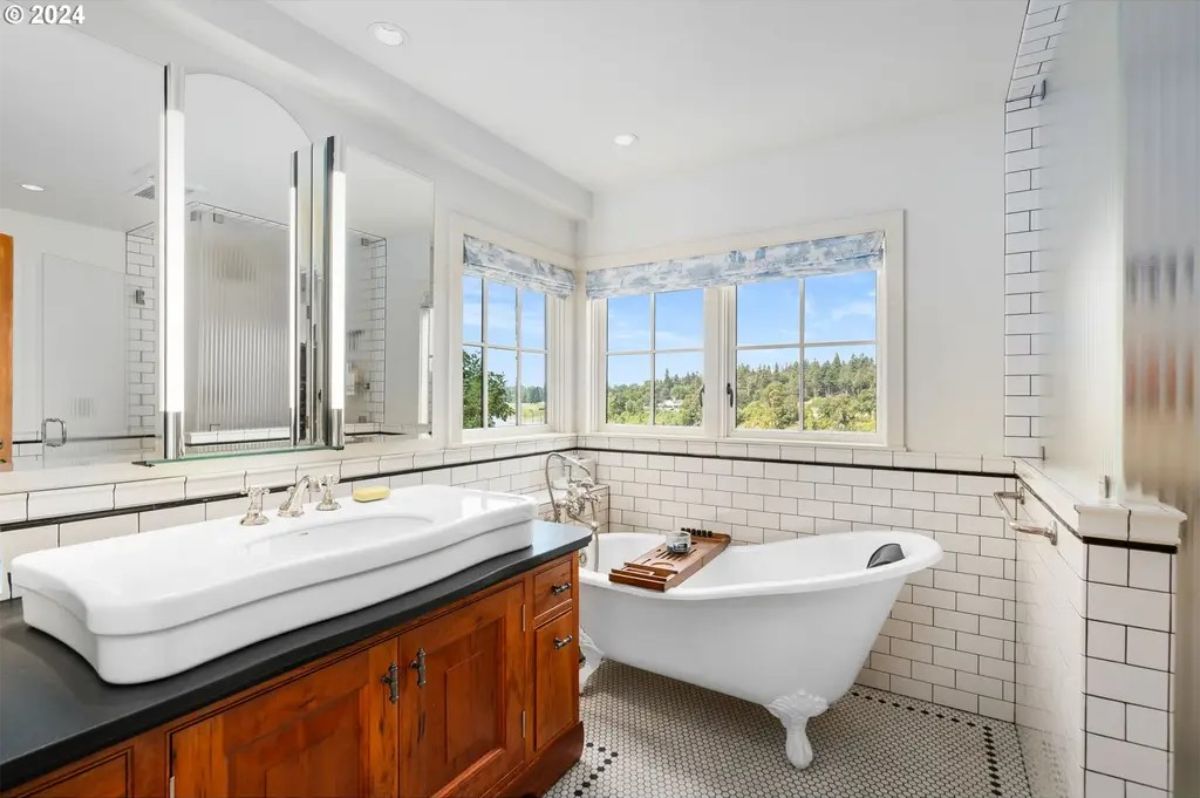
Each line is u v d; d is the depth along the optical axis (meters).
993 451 2.36
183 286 1.65
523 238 3.05
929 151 2.50
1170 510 1.21
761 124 2.56
